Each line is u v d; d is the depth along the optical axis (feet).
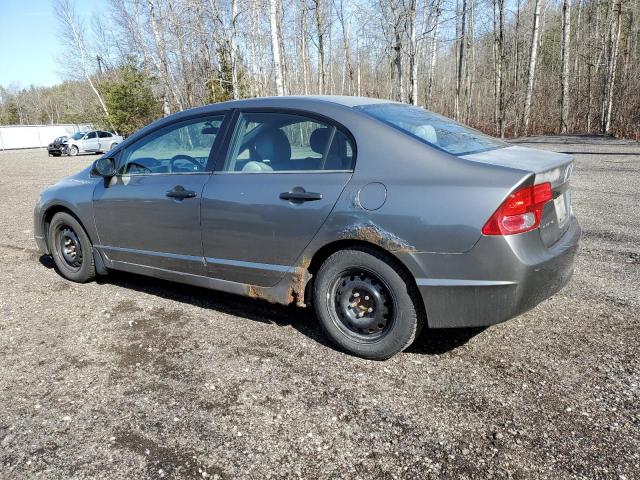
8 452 7.19
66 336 11.07
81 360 9.94
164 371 9.41
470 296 8.48
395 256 8.89
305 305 10.48
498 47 94.43
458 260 8.40
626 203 23.95
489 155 9.20
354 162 9.49
